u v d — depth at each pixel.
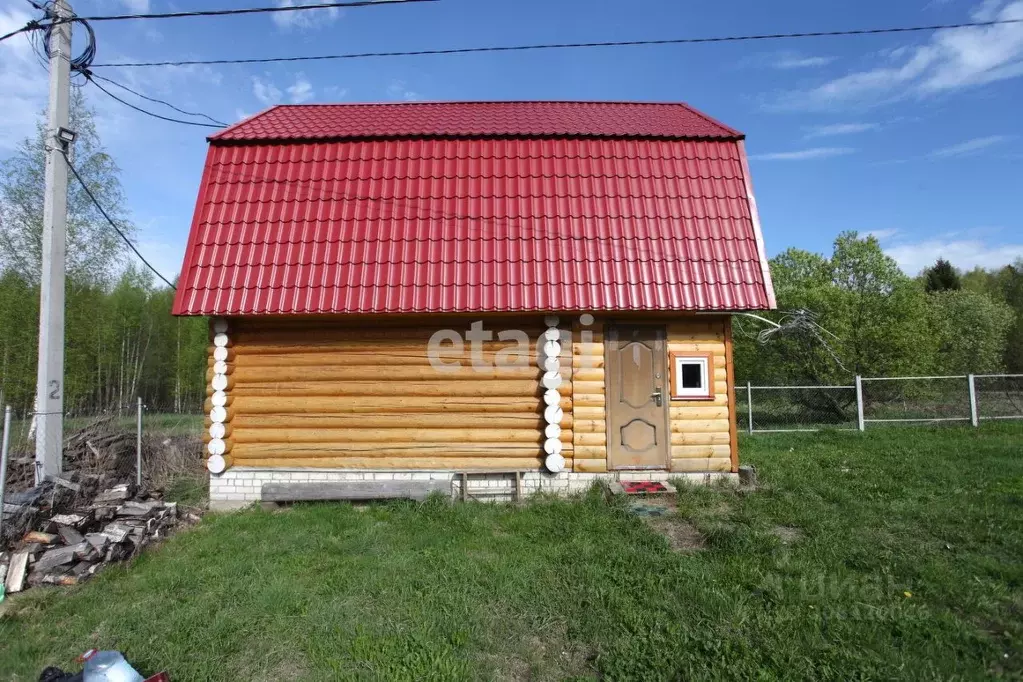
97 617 4.29
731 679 3.42
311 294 7.19
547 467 7.43
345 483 7.16
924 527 6.00
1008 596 4.44
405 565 5.14
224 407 7.32
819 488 7.43
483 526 6.22
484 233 7.77
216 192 8.00
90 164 15.23
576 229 7.86
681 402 7.71
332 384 7.53
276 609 4.30
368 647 3.77
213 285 7.25
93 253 15.70
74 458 7.95
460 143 8.71
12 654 3.80
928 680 3.37
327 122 9.45
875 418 14.75
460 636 3.89
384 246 7.61
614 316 7.70
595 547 5.47
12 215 14.55
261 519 6.58
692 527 6.23
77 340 15.84
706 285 7.50
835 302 16.28
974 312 22.77
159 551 5.69
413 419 7.54
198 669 3.57
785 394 15.70
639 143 8.80
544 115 10.23
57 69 7.31
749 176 8.48
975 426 12.70
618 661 3.59
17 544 5.28
